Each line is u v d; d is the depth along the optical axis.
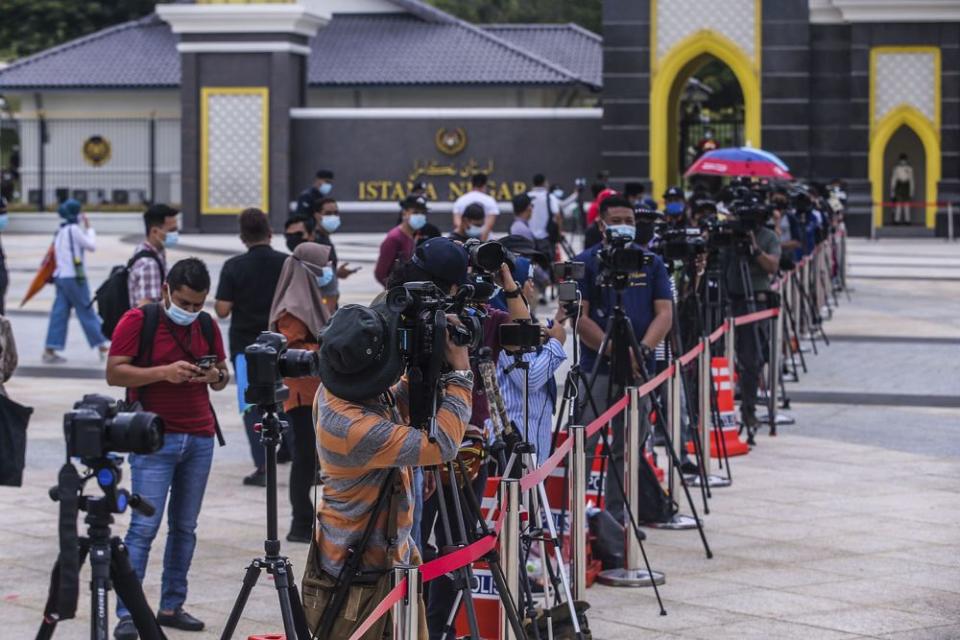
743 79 67.56
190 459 13.38
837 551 16.38
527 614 12.20
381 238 68.38
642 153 67.94
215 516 17.73
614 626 13.66
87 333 31.53
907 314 39.62
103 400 8.41
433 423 9.20
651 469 17.42
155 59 86.50
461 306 9.79
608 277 15.71
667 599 14.54
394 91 83.50
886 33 67.25
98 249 62.50
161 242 19.42
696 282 21.17
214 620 13.70
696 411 20.47
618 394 15.78
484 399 13.05
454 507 11.11
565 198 70.62
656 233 20.44
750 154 35.56
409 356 9.23
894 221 71.75
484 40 84.81
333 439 9.15
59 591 8.18
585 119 70.38
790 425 24.31
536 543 13.51
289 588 9.55
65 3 108.19
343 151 71.81
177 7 70.38
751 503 18.66
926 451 22.12
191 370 12.92
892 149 74.00
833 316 39.09
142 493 12.98
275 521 9.68
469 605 10.16
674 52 67.44
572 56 89.06
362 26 86.69
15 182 87.38
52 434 22.91
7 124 90.75
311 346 16.95
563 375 24.47
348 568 9.38
